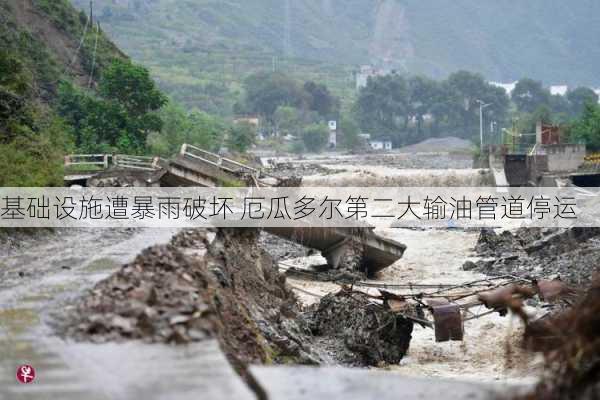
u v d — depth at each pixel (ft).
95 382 59.72
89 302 79.25
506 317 163.94
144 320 73.46
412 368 136.67
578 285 156.87
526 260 237.25
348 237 219.00
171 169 216.13
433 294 152.97
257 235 167.43
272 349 112.47
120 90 348.79
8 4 389.19
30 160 171.12
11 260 110.63
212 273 110.22
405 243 293.43
